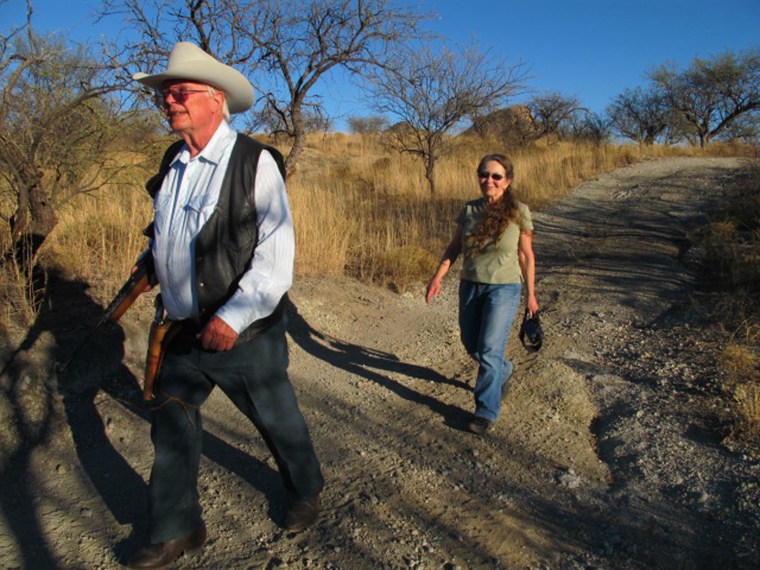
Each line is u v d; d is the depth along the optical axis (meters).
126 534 2.85
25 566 2.64
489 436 3.90
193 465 2.63
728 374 4.52
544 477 3.45
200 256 2.37
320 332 5.69
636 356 5.24
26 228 4.64
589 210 12.20
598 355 5.36
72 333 4.22
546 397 4.44
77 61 5.14
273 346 2.57
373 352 5.38
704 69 35.41
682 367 4.84
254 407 2.62
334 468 3.48
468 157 18.50
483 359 3.89
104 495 3.14
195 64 2.33
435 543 2.86
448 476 3.43
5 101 4.29
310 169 17.38
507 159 3.87
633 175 16.48
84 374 4.04
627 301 6.75
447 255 4.18
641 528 2.99
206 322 2.43
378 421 4.08
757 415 3.74
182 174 2.49
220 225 2.36
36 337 4.04
